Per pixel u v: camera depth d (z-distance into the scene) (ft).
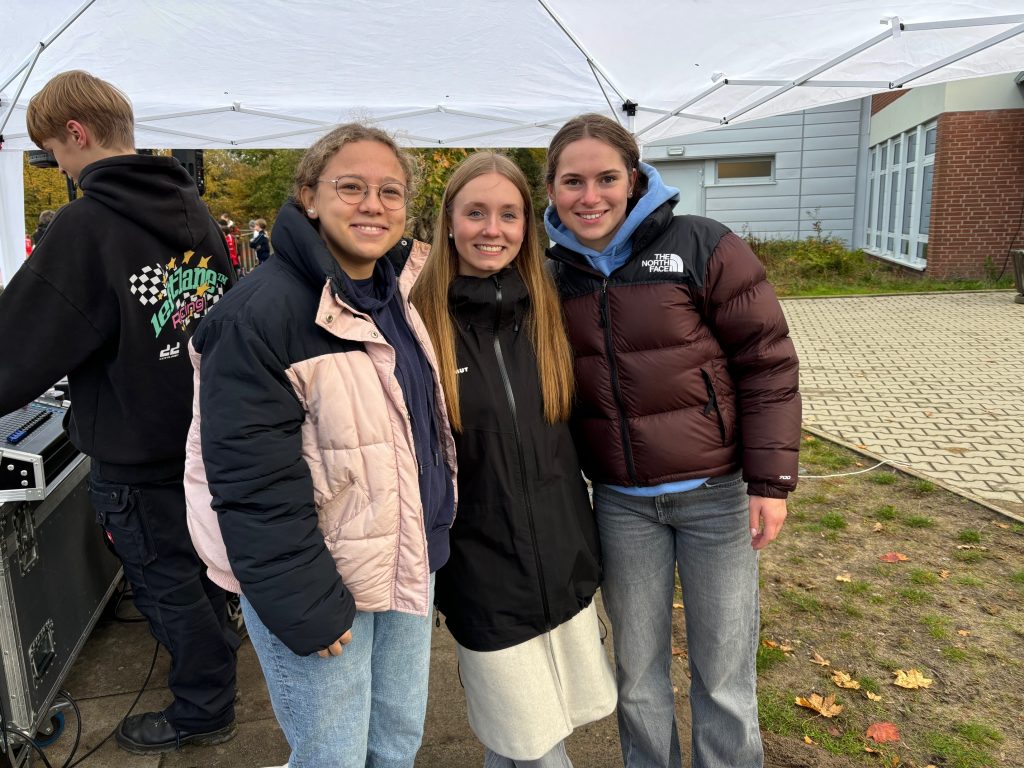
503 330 5.98
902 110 46.55
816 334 31.17
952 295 39.01
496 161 5.76
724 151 48.96
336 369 4.80
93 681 9.35
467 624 5.96
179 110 14.93
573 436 6.59
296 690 5.22
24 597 7.52
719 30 10.87
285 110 15.55
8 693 7.33
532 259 6.11
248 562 4.57
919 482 15.16
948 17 9.37
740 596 6.41
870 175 53.83
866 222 53.78
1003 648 9.66
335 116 15.87
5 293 6.30
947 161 40.50
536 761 6.26
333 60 12.77
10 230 16.51
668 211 5.96
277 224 4.93
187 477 5.15
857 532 13.19
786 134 48.57
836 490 15.11
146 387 6.99
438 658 9.87
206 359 4.60
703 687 6.72
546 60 12.87
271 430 4.54
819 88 12.09
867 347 28.27
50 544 8.15
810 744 8.08
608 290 6.08
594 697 6.51
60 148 7.00
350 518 4.95
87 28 11.10
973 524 13.33
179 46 11.99
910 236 46.26
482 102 15.23
